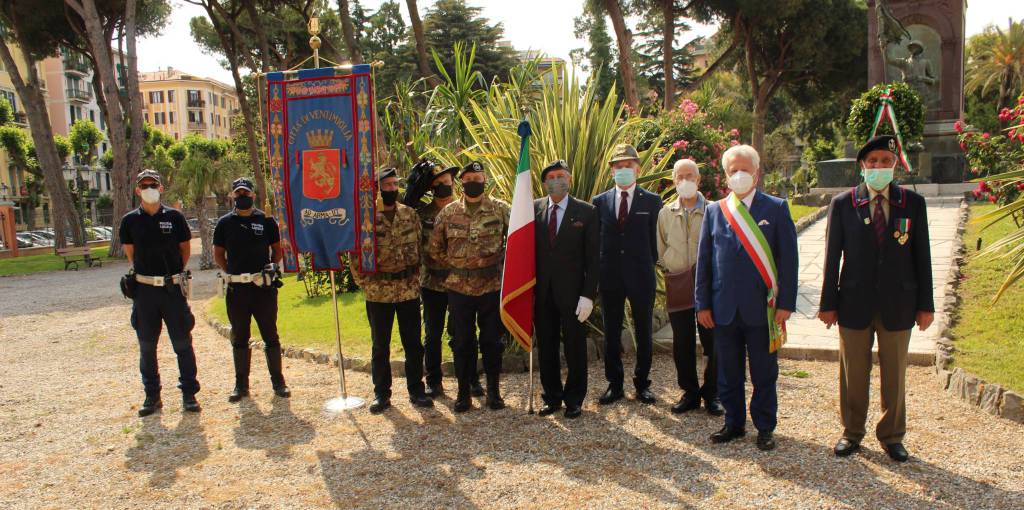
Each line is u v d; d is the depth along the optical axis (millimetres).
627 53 19797
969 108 38531
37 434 4969
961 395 4766
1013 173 5988
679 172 4695
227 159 19016
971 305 6613
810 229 13078
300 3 22344
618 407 5004
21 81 25484
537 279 4852
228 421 5090
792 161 52969
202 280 15336
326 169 5105
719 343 4227
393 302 5156
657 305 7309
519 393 5504
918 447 4012
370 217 5039
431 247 5195
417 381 5316
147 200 5258
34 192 39250
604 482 3756
